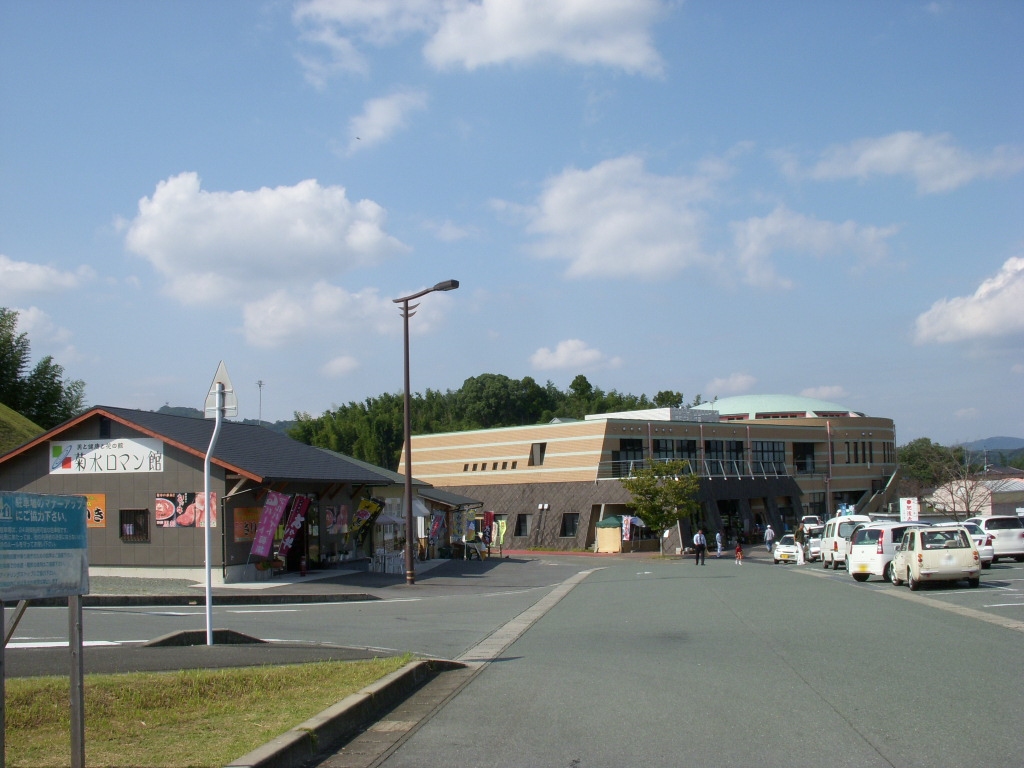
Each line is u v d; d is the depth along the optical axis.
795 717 8.45
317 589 25.11
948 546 22.47
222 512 26.03
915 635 14.02
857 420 82.31
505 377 108.44
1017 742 7.43
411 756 7.39
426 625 17.20
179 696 8.58
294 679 9.67
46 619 16.19
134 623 15.79
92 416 27.19
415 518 42.81
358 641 14.48
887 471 85.06
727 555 57.94
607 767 6.91
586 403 111.56
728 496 66.50
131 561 26.77
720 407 85.62
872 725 8.08
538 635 15.55
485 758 7.27
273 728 7.51
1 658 5.32
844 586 24.95
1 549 5.35
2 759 5.29
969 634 14.05
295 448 33.25
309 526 31.52
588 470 64.69
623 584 29.58
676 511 55.47
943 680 10.19
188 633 12.94
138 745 6.94
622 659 12.34
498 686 10.50
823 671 10.91
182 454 26.52
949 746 7.32
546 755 7.31
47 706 7.86
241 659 11.05
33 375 64.56
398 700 9.71
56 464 27.61
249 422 34.59
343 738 8.02
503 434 70.94
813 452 79.75
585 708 9.09
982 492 70.44
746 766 6.86
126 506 26.92
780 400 85.69
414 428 96.75
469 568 39.16
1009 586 22.97
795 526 72.44
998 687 9.75
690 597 22.73
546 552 63.62
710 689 9.94
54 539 5.74
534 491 67.62
